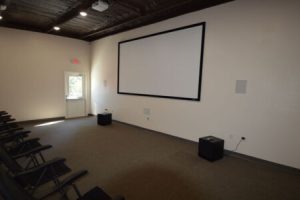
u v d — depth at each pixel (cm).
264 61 304
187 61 405
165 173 276
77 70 680
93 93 713
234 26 334
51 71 612
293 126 283
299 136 278
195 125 404
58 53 623
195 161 320
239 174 277
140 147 384
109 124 580
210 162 317
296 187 245
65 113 659
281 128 294
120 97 592
